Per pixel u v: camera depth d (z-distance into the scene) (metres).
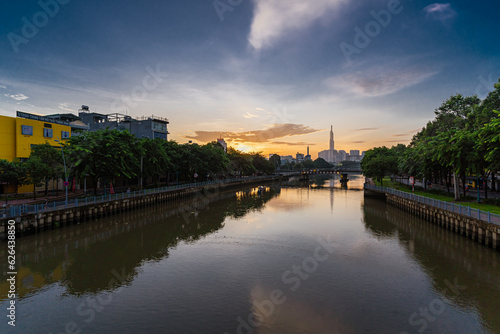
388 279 18.55
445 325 13.42
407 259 22.19
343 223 35.88
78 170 36.34
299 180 138.25
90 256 23.56
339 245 26.20
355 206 50.44
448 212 29.69
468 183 58.06
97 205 35.81
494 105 41.09
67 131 54.91
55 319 14.28
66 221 31.33
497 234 21.78
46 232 28.73
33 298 16.48
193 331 13.23
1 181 37.72
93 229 32.34
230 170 92.75
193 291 17.20
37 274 19.83
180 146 65.62
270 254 23.98
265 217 40.44
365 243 26.75
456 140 31.94
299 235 30.05
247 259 22.78
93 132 37.94
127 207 41.75
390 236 29.20
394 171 60.88
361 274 19.42
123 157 38.22
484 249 23.08
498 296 16.06
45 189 44.88
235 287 17.69
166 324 13.81
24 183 39.41
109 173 36.88
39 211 28.23
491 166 25.44
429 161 40.72
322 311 14.77
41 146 41.97
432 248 24.75
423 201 36.34
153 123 77.75
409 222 35.94
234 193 74.62
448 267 20.33
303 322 13.79
